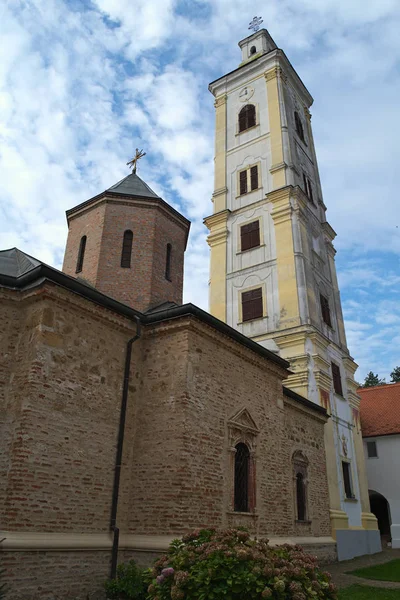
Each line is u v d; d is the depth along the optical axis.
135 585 10.44
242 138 33.03
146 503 12.15
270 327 25.62
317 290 27.45
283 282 26.28
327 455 22.17
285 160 29.84
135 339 13.64
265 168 30.58
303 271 26.09
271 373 17.11
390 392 35.38
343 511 22.02
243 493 14.34
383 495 30.09
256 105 33.53
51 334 11.45
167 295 18.67
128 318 13.58
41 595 9.70
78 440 11.45
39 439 10.55
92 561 10.93
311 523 19.02
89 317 12.63
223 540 8.11
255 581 7.08
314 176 33.81
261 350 16.12
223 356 14.78
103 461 11.97
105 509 11.69
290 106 33.78
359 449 26.02
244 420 14.97
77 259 18.70
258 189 30.12
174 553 8.39
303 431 20.08
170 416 12.78
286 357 23.91
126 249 18.44
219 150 33.62
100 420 12.17
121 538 11.85
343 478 23.61
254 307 26.83
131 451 12.88
